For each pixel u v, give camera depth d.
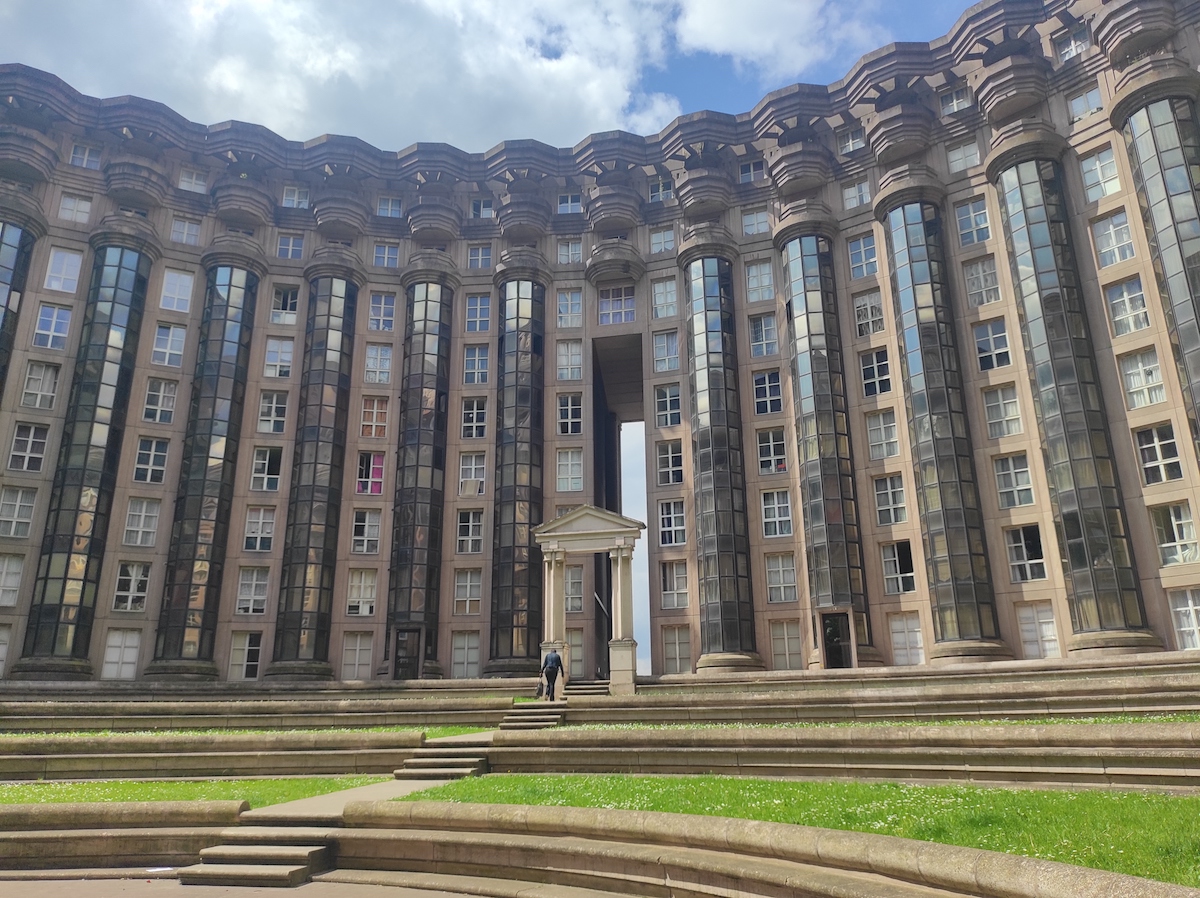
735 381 42.72
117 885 9.99
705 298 43.69
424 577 42.16
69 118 44.53
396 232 49.16
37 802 12.32
